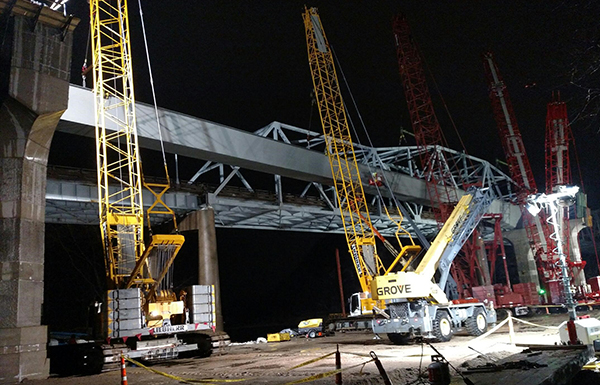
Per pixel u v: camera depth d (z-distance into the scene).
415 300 25.86
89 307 25.88
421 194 73.12
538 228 66.25
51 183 41.94
